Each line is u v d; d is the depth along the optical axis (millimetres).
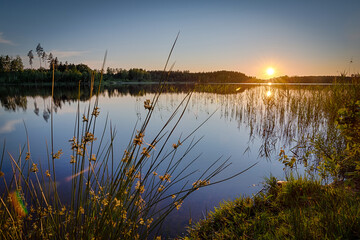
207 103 15891
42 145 6566
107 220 1749
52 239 1852
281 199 3248
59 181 3922
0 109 14133
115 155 5383
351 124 2797
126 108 14312
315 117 8484
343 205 2428
